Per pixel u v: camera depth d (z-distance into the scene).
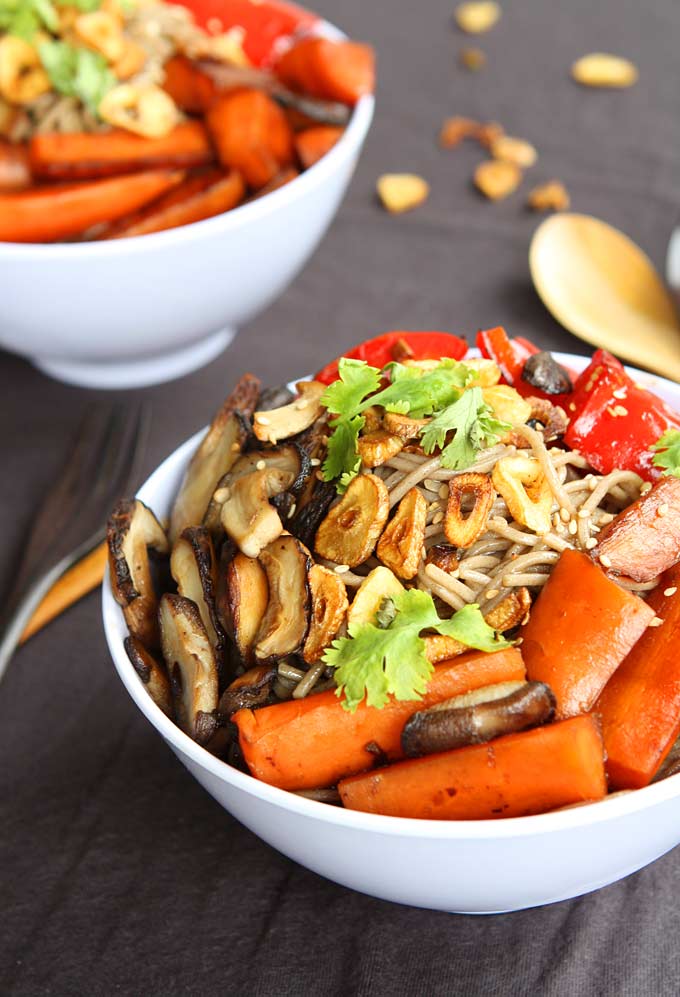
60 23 0.66
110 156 0.64
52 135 0.63
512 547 0.48
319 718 0.45
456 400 0.48
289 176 0.65
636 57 0.91
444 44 0.93
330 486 0.48
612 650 0.45
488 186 0.77
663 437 0.49
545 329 0.68
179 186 0.65
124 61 0.66
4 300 0.61
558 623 0.46
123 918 0.49
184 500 0.51
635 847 0.44
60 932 0.49
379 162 0.81
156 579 0.51
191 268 0.61
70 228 0.63
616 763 0.45
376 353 0.53
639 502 0.47
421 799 0.44
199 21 0.73
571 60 0.91
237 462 0.50
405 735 0.44
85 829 0.52
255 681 0.46
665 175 0.79
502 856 0.43
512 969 0.47
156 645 0.49
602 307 0.66
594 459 0.50
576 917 0.48
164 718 0.45
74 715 0.55
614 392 0.50
